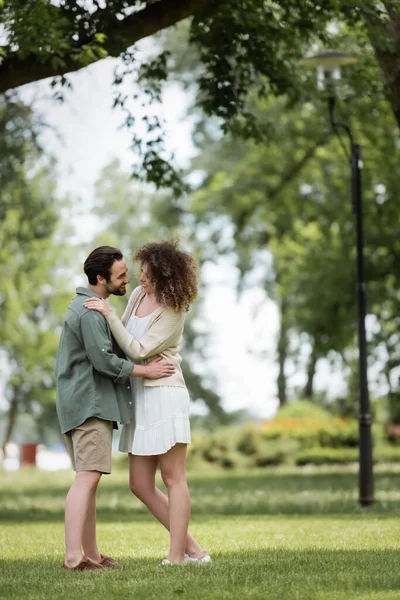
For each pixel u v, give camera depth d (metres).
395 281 28.05
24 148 22.45
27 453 40.97
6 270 39.47
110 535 10.77
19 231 27.30
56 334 45.22
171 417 7.56
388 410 39.94
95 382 7.60
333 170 32.09
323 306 28.09
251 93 22.55
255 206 34.25
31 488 24.44
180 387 7.67
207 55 14.34
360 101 21.12
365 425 15.33
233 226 39.06
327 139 29.80
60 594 6.34
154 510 7.81
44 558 8.52
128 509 15.60
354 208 15.86
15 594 6.43
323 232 30.33
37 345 44.56
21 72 11.37
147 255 7.75
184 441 7.56
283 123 29.45
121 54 12.70
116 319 7.62
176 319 7.70
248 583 6.63
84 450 7.59
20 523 13.28
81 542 7.61
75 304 7.73
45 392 46.81
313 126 29.08
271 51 14.44
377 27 14.26
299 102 17.11
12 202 26.05
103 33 11.37
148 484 7.81
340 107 18.02
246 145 32.91
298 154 31.83
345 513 14.27
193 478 27.25
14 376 45.88
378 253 28.17
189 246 40.25
